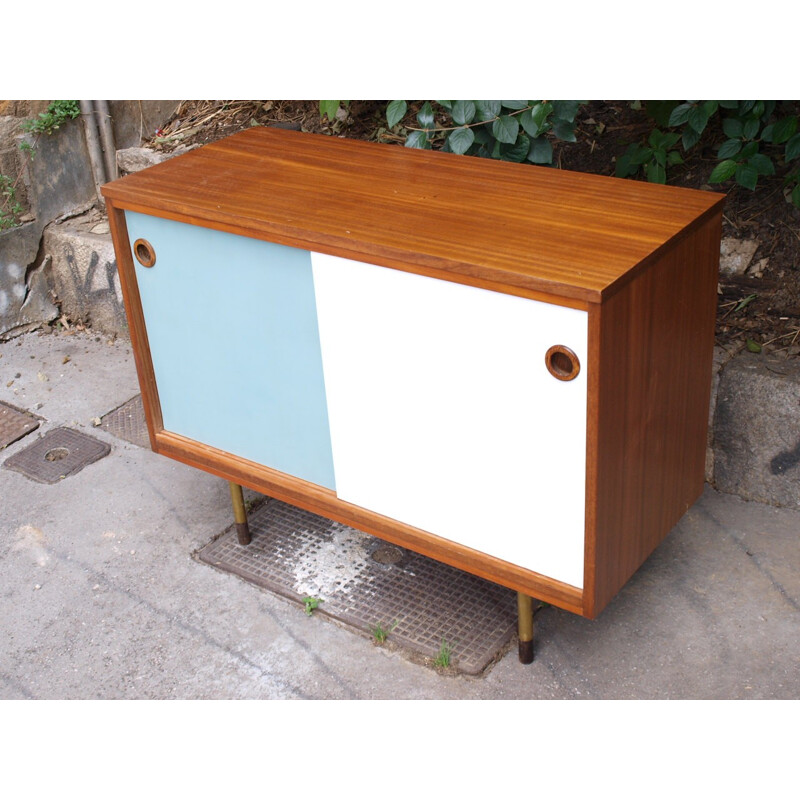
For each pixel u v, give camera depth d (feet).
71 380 14.80
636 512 8.89
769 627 9.93
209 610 10.62
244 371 10.01
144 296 10.43
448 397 8.53
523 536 8.70
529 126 11.51
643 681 9.46
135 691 9.73
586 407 7.70
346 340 8.96
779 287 11.93
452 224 8.62
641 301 7.88
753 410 11.07
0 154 14.89
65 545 11.65
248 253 9.27
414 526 9.49
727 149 11.41
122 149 15.90
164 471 12.78
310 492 10.13
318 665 9.87
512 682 9.54
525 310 7.68
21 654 10.23
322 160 10.56
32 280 15.85
